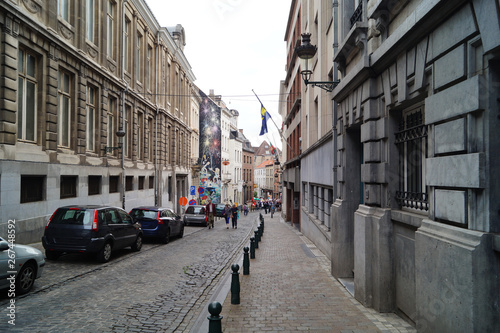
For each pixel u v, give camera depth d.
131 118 24.28
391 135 6.23
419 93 4.92
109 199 20.05
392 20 5.91
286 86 33.84
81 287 7.95
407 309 5.68
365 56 6.58
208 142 51.59
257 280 8.90
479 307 3.40
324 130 13.34
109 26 21.28
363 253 6.69
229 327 5.57
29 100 13.73
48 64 14.48
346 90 8.29
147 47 27.36
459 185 3.80
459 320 3.60
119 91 21.84
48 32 14.09
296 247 15.42
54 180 14.41
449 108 3.99
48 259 10.95
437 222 4.29
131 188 24.39
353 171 9.02
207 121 51.81
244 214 53.41
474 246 3.44
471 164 3.59
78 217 10.61
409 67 5.13
